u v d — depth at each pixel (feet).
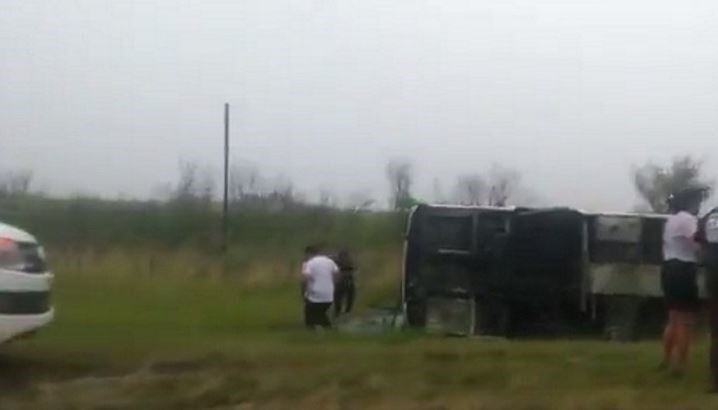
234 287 98.63
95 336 53.72
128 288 95.04
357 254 106.63
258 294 95.30
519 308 68.28
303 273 72.13
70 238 139.74
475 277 68.64
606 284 67.62
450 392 37.29
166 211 152.35
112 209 154.71
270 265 107.04
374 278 94.48
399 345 50.11
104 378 40.88
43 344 47.85
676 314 39.45
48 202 159.63
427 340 55.31
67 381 40.37
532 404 34.94
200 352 44.86
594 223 68.03
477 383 38.68
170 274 105.09
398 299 85.81
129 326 64.18
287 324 71.56
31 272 40.16
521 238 68.18
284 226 145.28
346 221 145.28
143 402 36.83
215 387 38.19
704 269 38.91
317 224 145.07
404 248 71.10
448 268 69.00
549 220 68.08
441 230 69.36
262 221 147.13
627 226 67.87
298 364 42.50
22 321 39.70
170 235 143.64
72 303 79.77
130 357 44.57
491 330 68.44
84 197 160.97
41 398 37.52
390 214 142.31
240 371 41.16
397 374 40.04
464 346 47.91
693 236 38.91
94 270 105.70
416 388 37.73
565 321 68.23
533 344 49.85
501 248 68.28
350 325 71.31
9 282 39.34
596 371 40.32
